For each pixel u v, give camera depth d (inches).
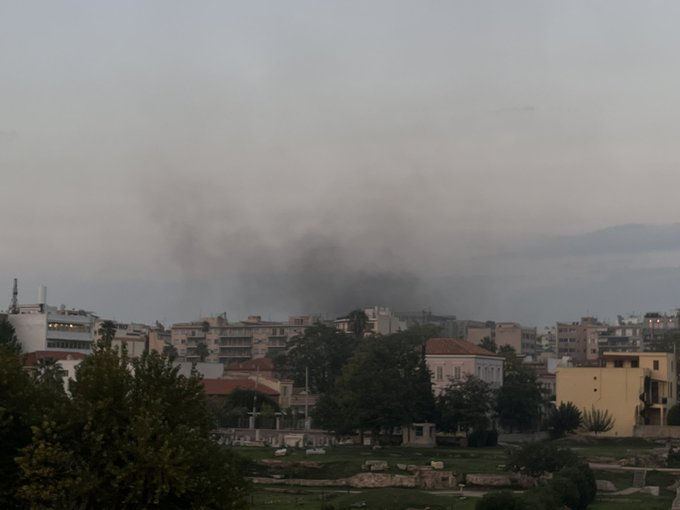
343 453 7032.5
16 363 3132.4
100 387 2994.6
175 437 2938.0
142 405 2974.9
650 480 6318.9
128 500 2824.8
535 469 5826.8
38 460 2805.1
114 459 2891.2
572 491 5064.0
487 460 6619.1
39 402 3051.2
